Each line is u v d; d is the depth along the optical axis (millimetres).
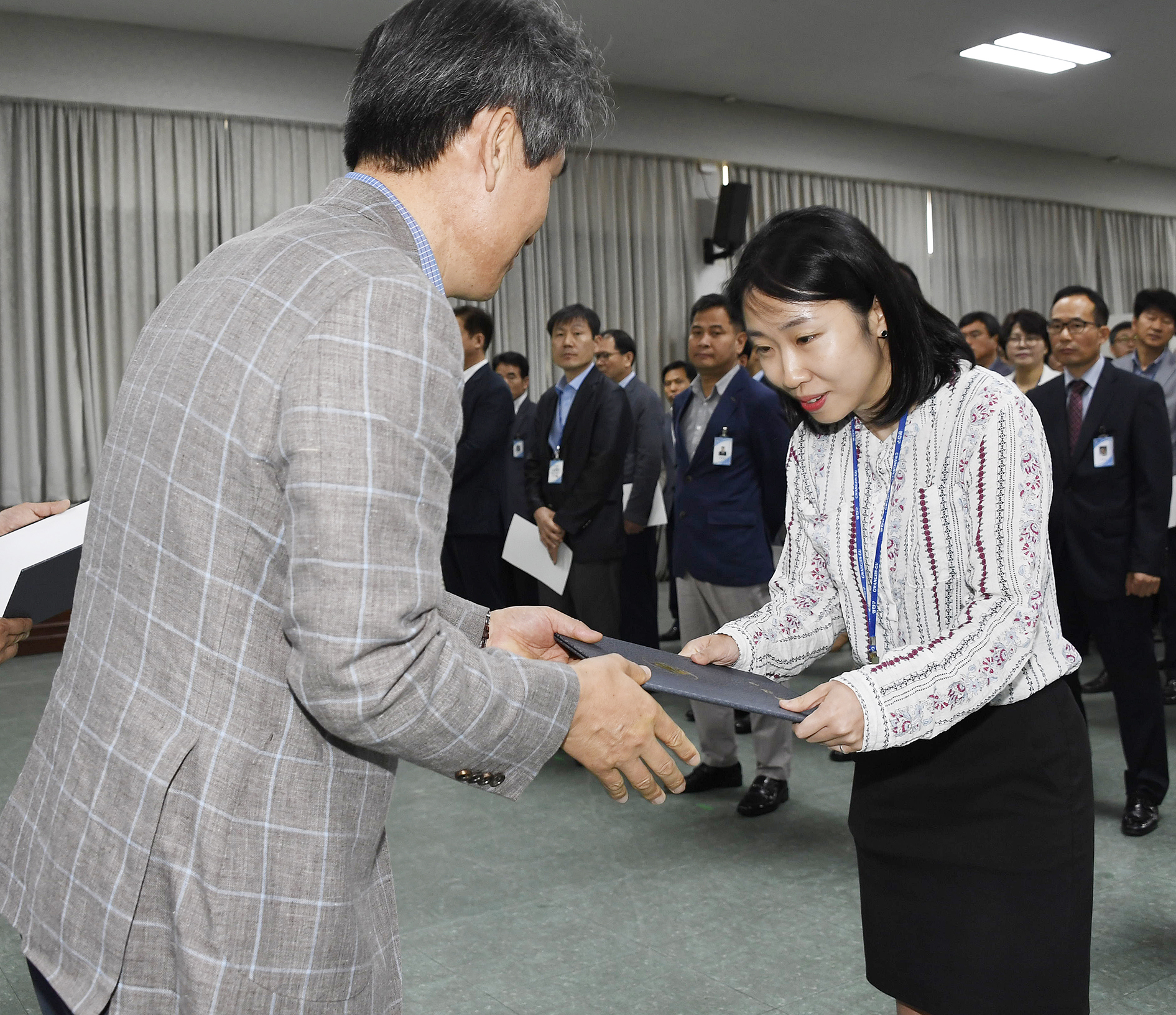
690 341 3361
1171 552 4207
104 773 826
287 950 816
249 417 782
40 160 6539
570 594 3912
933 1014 1271
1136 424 2920
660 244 8578
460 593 4285
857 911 2455
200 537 799
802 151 9094
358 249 836
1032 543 1147
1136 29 7293
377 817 890
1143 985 2084
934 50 7629
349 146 960
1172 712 4156
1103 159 10781
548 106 933
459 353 834
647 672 979
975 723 1250
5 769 3648
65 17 6555
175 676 810
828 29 7199
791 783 3406
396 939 967
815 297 1120
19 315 6523
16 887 895
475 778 853
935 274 9812
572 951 2293
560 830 3041
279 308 797
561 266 8188
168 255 6859
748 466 3240
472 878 2713
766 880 2643
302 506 747
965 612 1160
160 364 846
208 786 796
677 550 3352
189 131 6879
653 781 981
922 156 9672
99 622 866
